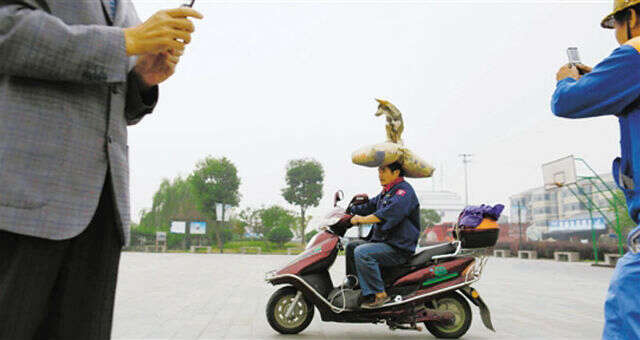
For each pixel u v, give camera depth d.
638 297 1.40
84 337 1.15
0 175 0.97
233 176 37.16
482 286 9.41
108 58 1.07
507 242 30.33
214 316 5.19
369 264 4.03
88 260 1.17
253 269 13.27
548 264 18.94
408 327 4.18
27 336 1.03
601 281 10.79
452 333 4.24
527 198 70.88
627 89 1.50
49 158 1.04
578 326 4.99
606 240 28.50
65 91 1.08
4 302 0.99
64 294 1.14
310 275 4.30
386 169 4.44
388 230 4.22
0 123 0.99
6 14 0.97
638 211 1.50
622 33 1.70
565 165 19.94
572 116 1.62
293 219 42.91
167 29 1.13
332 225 4.53
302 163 41.50
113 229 1.21
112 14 1.27
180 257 22.19
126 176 1.25
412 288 4.17
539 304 6.75
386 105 4.60
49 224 1.02
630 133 1.53
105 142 1.17
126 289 7.78
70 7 1.11
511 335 4.48
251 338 4.11
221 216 35.81
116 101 1.22
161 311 5.48
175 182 43.44
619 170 1.62
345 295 4.21
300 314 4.37
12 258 1.00
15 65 0.98
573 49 1.77
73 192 1.07
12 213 0.98
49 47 0.99
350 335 4.37
